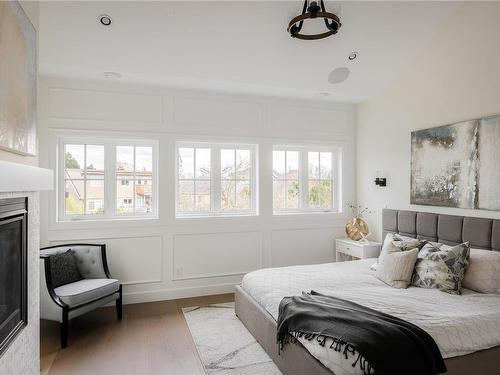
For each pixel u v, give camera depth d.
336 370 1.78
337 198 4.88
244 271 4.33
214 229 4.20
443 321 2.03
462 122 3.17
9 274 1.72
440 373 1.77
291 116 4.52
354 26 3.12
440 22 3.33
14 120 1.69
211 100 4.17
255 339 2.89
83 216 3.81
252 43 3.20
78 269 3.36
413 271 2.95
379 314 2.10
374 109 4.47
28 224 2.01
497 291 2.62
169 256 4.01
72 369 2.46
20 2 1.81
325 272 3.30
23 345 1.89
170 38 3.04
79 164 3.81
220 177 4.36
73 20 2.74
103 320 3.36
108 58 3.22
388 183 4.21
